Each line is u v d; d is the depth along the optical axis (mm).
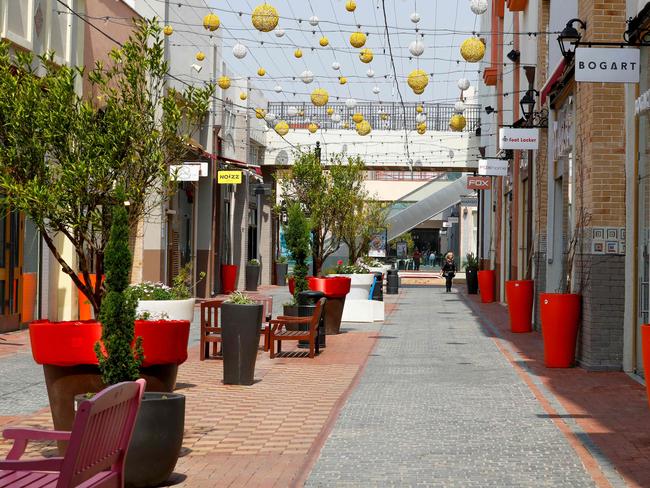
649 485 7422
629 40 13398
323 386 13227
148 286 15891
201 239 34969
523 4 27234
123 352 7809
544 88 21828
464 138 44812
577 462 8289
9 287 18875
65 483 4734
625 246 14477
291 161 45125
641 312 14000
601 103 14570
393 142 44906
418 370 15023
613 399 11945
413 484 7453
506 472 7887
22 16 18062
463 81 19750
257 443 9141
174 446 7363
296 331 17703
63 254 21109
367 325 24344
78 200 8945
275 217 48938
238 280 41812
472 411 11016
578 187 15742
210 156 33250
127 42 9633
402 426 10039
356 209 33594
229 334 13281
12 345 16938
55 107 8883
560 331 15125
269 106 45531
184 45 28016
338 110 45156
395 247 76062
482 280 34594
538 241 22297
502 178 33906
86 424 4789
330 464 8180
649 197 13562
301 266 19359
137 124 9266
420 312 29469
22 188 8523
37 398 11477
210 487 7395
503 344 19219
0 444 8773
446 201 55125
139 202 9266
